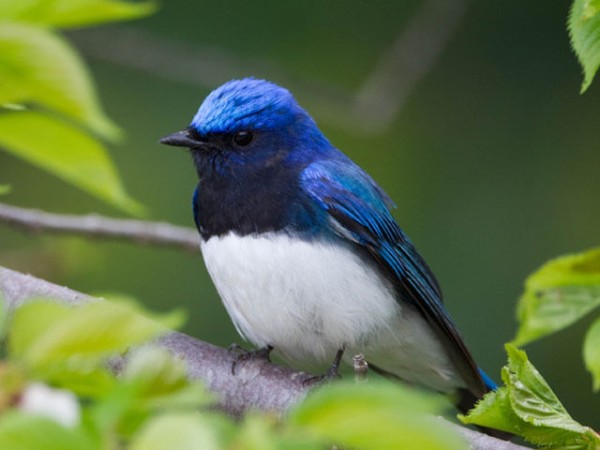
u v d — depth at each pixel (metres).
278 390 8.42
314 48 17.36
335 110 14.66
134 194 16.19
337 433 3.87
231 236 9.88
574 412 15.77
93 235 11.46
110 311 4.16
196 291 15.86
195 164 10.44
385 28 17.41
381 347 10.48
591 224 16.47
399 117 17.16
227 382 8.54
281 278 9.73
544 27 17.34
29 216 11.34
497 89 17.31
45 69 4.92
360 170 10.84
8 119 5.40
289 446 3.83
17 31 4.82
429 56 14.60
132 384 4.13
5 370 4.16
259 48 17.30
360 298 9.90
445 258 16.41
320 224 9.95
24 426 3.76
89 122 5.00
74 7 4.94
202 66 15.02
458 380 10.97
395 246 10.70
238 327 10.29
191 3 17.12
